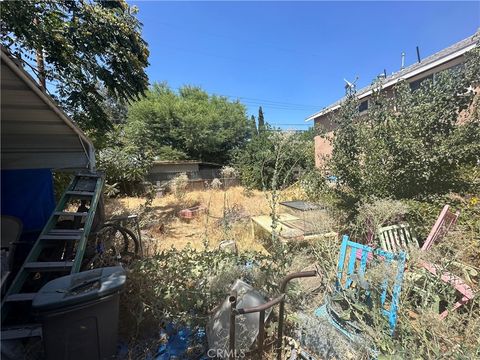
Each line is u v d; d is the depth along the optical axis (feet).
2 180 13.38
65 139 12.81
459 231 9.45
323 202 16.01
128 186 42.27
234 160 61.67
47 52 18.10
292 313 7.35
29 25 15.97
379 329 6.01
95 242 11.00
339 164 15.25
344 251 8.71
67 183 19.97
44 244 8.32
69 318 5.63
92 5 19.19
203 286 7.94
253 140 54.75
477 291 7.07
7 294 6.61
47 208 14.62
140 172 41.81
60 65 19.16
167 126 67.41
